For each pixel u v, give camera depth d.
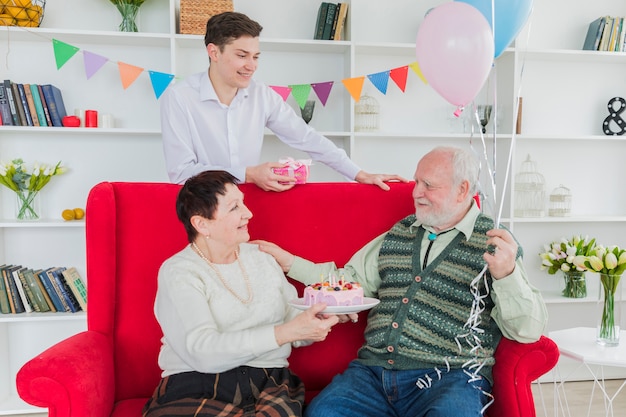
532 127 3.69
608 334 2.11
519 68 3.62
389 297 1.77
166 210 1.92
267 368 1.65
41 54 3.26
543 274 3.73
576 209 3.77
